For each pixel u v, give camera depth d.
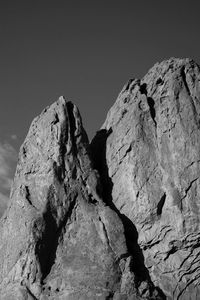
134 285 71.56
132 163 76.62
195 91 78.00
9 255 75.06
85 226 74.94
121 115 80.88
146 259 74.44
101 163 80.81
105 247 73.38
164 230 73.69
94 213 75.19
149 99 79.69
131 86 83.19
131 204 75.94
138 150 76.81
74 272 72.44
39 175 77.56
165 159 75.50
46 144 78.44
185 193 73.62
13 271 73.88
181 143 75.12
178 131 75.69
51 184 76.44
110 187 78.69
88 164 77.94
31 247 73.44
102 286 71.38
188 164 74.31
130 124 78.38
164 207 74.25
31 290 72.25
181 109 76.62
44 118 79.94
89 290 71.19
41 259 73.38
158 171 75.56
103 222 74.62
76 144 78.38
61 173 77.00
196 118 75.94
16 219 76.12
